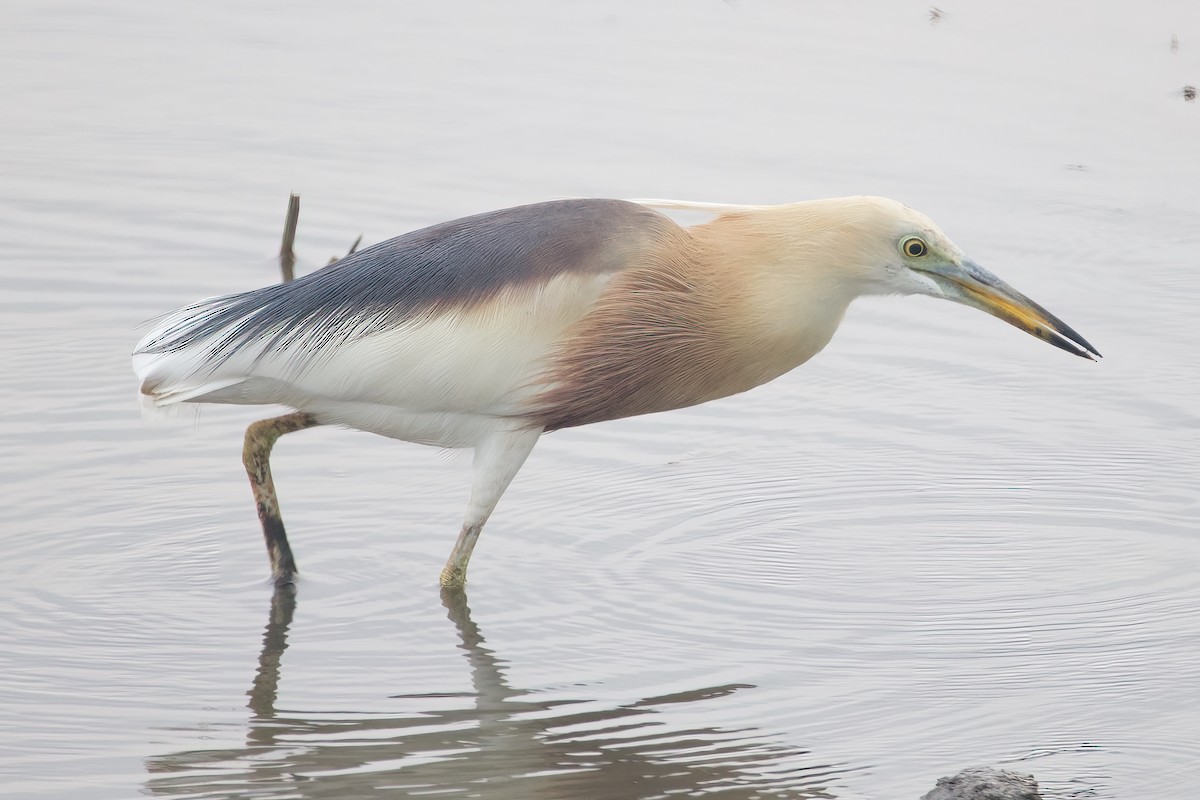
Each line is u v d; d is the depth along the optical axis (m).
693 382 10.95
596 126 20.09
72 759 8.70
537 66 22.16
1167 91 21.47
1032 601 10.99
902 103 21.03
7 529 11.38
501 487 10.92
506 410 10.72
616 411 11.02
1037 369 14.97
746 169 18.86
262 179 18.58
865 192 18.34
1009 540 11.88
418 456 13.06
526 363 10.57
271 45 22.78
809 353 11.07
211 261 16.56
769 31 23.70
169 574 10.98
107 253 16.58
